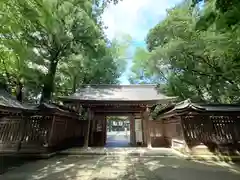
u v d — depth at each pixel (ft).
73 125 40.96
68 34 38.24
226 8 8.04
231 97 45.78
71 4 32.22
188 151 27.94
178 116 31.09
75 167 21.27
